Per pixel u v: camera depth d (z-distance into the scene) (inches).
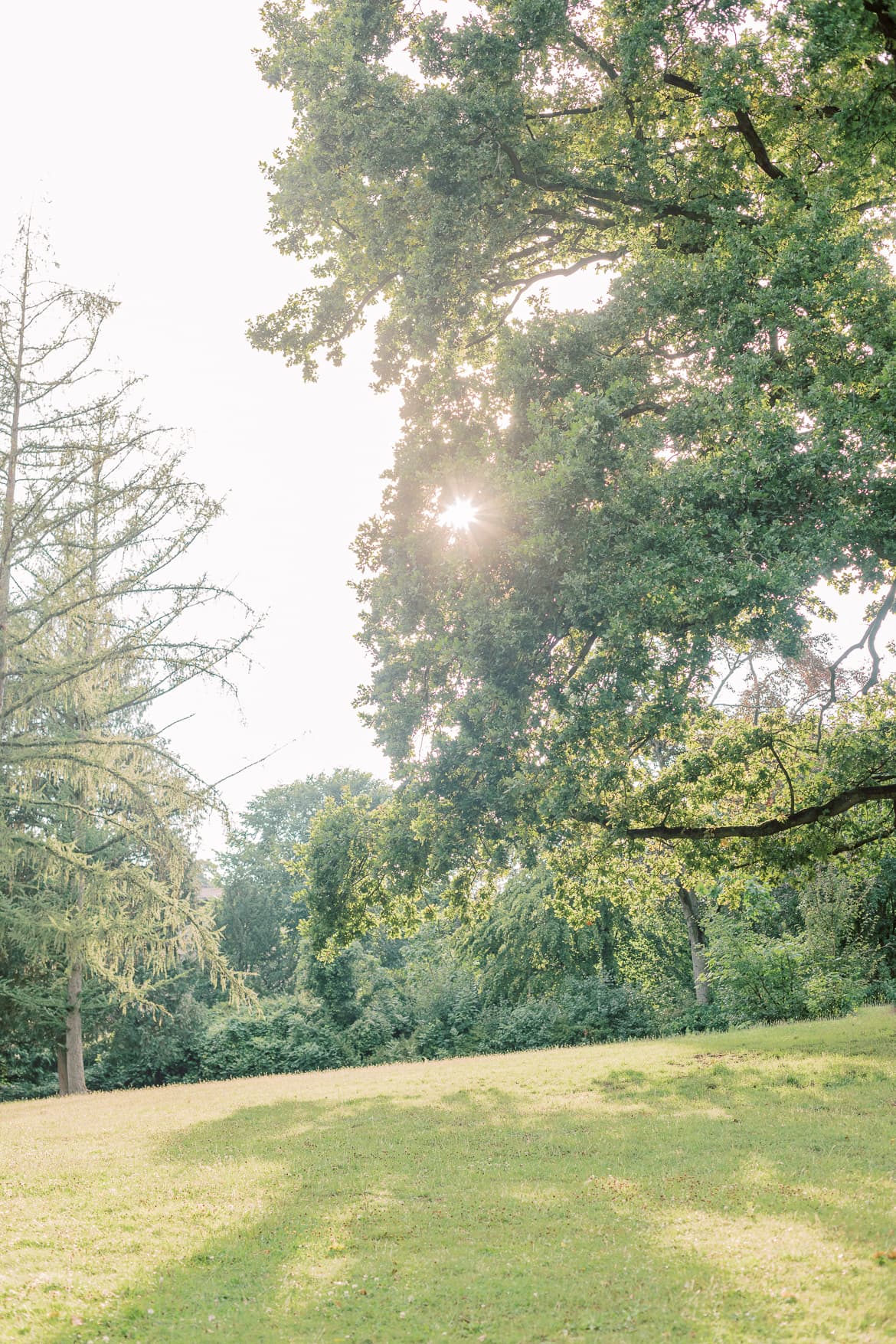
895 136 516.1
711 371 578.6
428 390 705.6
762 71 572.4
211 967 1056.8
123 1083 1475.1
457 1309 244.7
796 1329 213.0
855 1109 484.4
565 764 600.7
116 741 933.2
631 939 1448.1
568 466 553.6
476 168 639.8
